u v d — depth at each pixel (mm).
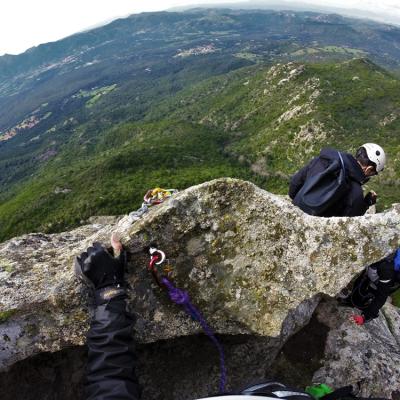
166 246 3346
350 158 3996
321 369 4387
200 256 3445
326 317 4801
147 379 3828
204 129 156750
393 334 5824
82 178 108688
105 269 2881
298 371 4332
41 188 112750
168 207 3338
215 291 3475
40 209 100500
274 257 3492
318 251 3521
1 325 3141
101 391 2326
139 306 3369
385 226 3570
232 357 3973
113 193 97375
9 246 4234
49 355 3631
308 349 4512
